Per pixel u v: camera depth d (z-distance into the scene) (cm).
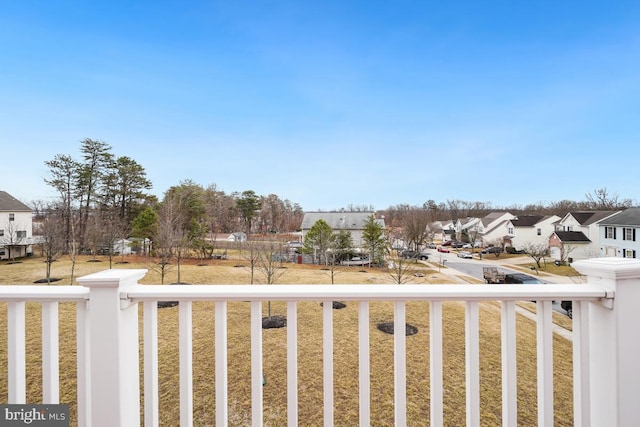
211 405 373
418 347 543
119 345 105
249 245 1648
